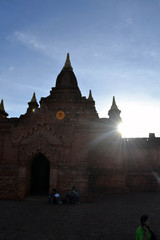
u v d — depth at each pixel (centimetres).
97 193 2744
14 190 2152
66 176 2116
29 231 1084
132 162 3431
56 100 3556
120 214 1498
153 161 3416
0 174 2205
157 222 1279
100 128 2898
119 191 2786
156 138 3500
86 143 2180
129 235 1023
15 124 2327
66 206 1805
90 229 1124
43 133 2234
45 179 2808
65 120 2247
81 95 3938
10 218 1364
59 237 990
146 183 3294
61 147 2194
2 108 3512
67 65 4069
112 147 2919
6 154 2269
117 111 3112
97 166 2836
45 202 1997
